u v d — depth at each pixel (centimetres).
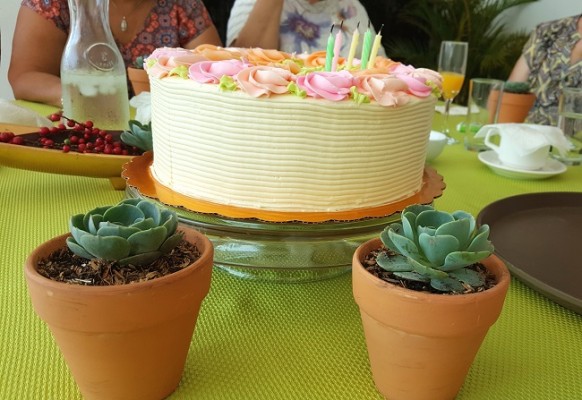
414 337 40
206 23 192
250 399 45
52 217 81
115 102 117
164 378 43
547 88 219
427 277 41
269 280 66
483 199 97
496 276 43
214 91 61
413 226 42
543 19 383
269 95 60
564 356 52
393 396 44
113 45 117
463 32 365
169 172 71
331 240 62
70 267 41
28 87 154
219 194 67
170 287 38
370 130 64
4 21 241
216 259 60
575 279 65
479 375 49
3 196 88
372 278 40
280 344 53
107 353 38
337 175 64
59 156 85
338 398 45
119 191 93
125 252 40
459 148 136
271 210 65
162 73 67
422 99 69
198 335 54
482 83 148
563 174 117
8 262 66
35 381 45
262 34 201
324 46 211
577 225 83
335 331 55
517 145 110
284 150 62
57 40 170
